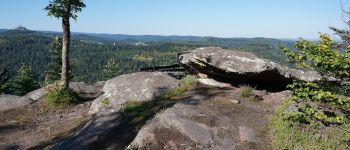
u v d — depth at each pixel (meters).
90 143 12.54
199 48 17.95
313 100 13.07
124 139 12.59
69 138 13.14
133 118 14.13
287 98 14.06
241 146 11.41
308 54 11.23
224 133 11.98
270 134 12.09
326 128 11.47
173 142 11.46
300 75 15.10
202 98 14.98
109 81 18.91
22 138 14.80
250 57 15.88
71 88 20.73
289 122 12.06
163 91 16.84
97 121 14.28
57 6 18.20
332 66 10.45
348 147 10.48
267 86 16.61
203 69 17.67
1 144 14.20
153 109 14.77
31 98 20.41
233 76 16.38
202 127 12.09
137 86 17.41
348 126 11.23
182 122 12.12
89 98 20.78
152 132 11.88
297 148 10.91
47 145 13.68
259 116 13.37
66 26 18.94
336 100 11.22
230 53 16.58
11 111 18.38
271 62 15.39
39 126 16.17
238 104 14.34
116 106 16.09
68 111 18.02
